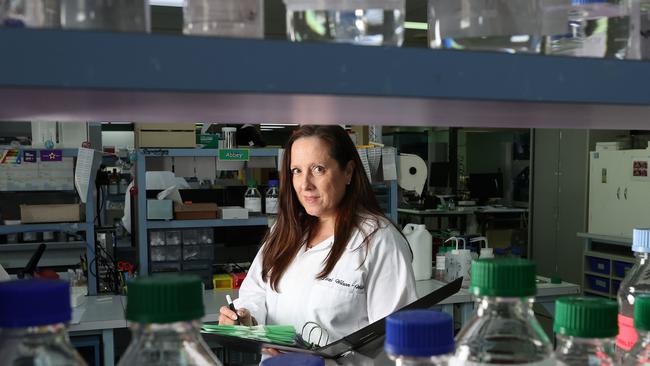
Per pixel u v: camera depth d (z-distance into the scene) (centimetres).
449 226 977
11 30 41
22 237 517
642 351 74
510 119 77
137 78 43
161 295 50
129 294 51
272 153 380
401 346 53
